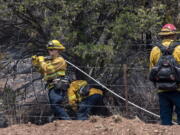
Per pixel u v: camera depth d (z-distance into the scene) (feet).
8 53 124.98
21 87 118.11
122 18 105.50
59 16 103.81
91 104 82.28
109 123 56.95
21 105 104.94
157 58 59.88
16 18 116.67
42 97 115.75
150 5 117.29
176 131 54.08
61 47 68.28
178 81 58.59
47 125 58.13
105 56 107.76
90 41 112.98
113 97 108.58
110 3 109.81
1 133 56.54
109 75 111.04
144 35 114.42
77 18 110.63
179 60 58.90
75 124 57.47
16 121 100.17
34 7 108.58
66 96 86.53
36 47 123.24
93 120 58.29
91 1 105.70
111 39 111.34
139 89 109.19
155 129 54.70
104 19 113.91
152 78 59.82
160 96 60.95
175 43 59.41
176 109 60.64
